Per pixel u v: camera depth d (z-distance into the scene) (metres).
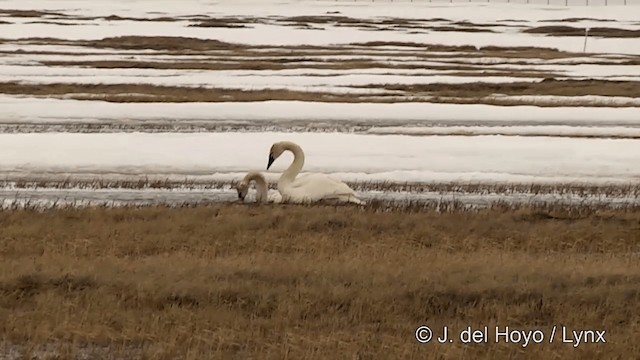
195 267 44.47
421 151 90.38
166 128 104.56
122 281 41.75
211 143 91.62
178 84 145.62
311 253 48.78
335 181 65.31
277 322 37.56
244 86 145.50
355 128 107.81
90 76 155.75
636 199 74.12
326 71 177.12
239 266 44.59
